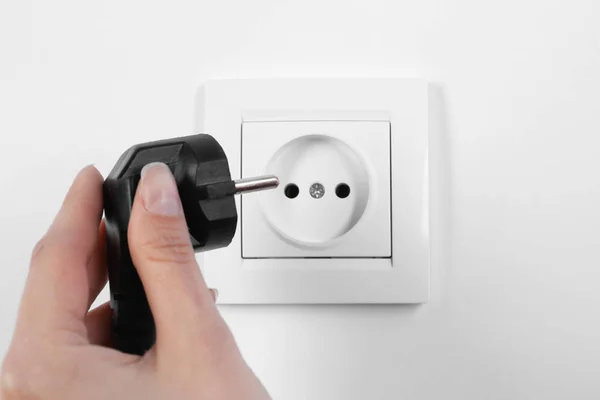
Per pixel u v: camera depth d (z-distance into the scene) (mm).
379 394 379
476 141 380
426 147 374
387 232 374
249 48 386
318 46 385
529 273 377
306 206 388
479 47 380
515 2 379
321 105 377
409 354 379
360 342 380
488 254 379
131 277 264
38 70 387
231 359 251
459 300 379
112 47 387
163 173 251
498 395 377
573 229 377
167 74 387
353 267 373
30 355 250
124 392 242
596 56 377
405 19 383
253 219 374
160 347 246
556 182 378
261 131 377
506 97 380
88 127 387
